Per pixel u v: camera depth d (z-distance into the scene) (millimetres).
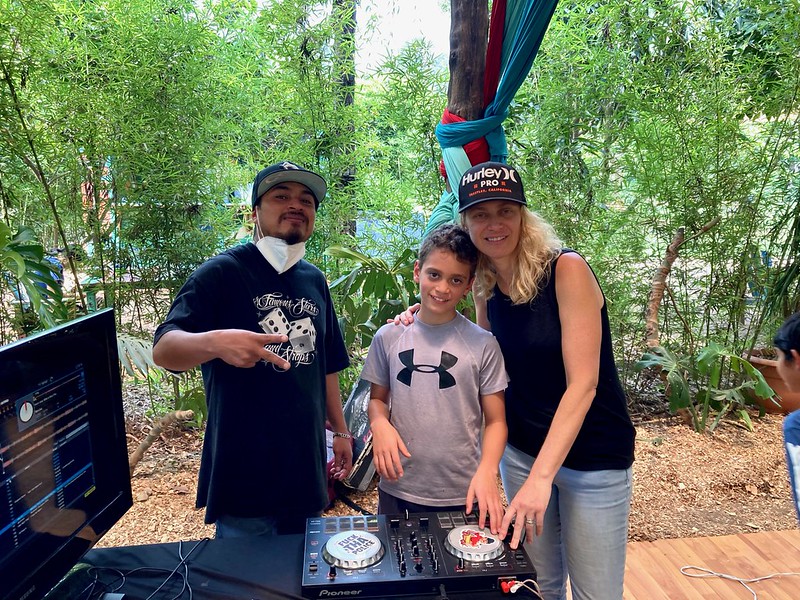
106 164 2480
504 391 1280
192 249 2605
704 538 2127
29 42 2160
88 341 895
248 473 1214
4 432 716
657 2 2850
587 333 1124
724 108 2857
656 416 3184
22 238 1934
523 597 876
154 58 2418
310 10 2541
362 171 2812
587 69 2875
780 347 1173
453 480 1211
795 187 3102
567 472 1227
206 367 1243
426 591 881
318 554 941
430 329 1245
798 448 1072
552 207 2967
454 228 1218
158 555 1009
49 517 805
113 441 965
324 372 1355
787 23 2803
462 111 2211
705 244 3082
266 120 2736
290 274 1307
